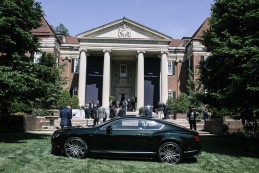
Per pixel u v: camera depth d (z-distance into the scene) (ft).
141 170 29.45
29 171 27.61
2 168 28.09
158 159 34.65
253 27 47.83
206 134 80.79
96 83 146.92
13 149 39.81
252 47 43.52
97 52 153.07
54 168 29.07
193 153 34.06
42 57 59.62
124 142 34.76
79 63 152.46
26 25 56.75
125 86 165.27
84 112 120.67
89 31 147.23
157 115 130.72
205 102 55.67
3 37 49.39
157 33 147.84
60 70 122.93
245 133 68.69
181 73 167.94
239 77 43.62
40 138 56.59
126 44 147.33
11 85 46.50
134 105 147.95
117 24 149.38
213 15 55.21
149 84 148.87
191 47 158.81
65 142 35.24
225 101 47.85
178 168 31.04
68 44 166.81
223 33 49.75
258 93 43.68
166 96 143.95
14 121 75.72
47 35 150.41
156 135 34.55
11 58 52.85
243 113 46.98
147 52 151.23
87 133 35.24
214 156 39.75
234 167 32.83
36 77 54.65
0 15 49.96
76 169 28.81
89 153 35.04
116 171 28.60
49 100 111.86
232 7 49.88
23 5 54.60
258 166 33.81
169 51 169.68
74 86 163.63
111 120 35.99
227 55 47.37
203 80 55.42
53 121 90.12
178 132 34.60
